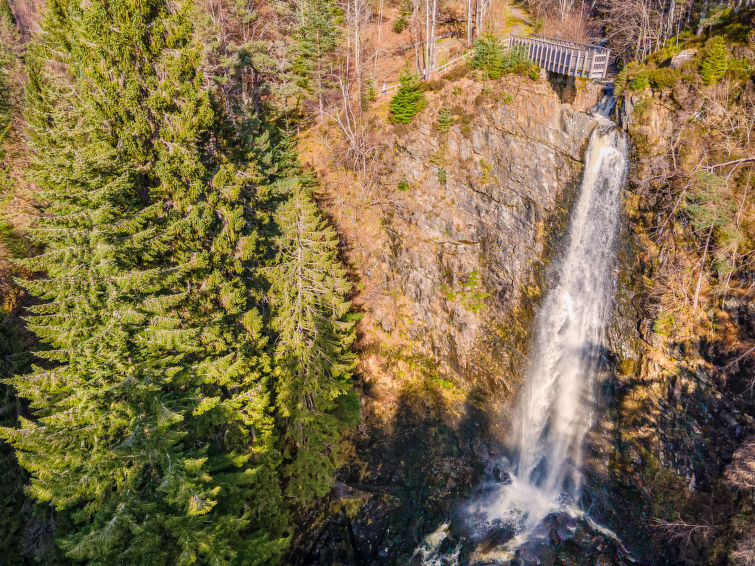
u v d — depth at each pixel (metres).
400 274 33.66
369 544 24.19
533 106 30.02
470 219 32.22
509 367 30.69
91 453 13.45
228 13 38.66
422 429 30.02
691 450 23.22
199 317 18.38
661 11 29.92
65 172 13.63
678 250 25.17
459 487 27.09
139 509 13.38
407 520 25.19
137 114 17.03
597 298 28.14
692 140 24.89
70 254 13.35
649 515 23.55
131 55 16.98
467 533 24.48
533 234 30.50
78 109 17.33
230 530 16.34
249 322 19.72
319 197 35.72
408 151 33.91
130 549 12.92
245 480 17.52
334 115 37.38
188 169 17.50
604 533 23.78
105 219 13.83
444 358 32.06
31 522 16.89
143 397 14.42
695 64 24.72
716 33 25.94
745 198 23.39
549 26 38.19
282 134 31.94
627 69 27.72
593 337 28.12
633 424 25.67
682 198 24.83
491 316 31.61
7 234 24.25
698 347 24.27
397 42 44.41
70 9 17.97
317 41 34.66
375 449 28.66
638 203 26.59
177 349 16.53
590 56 25.89
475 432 29.81
